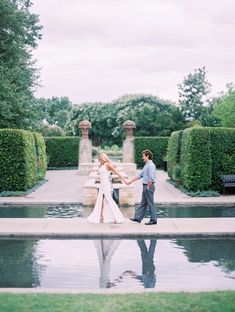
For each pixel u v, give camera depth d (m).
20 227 12.16
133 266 9.13
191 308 6.24
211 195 19.89
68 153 39.56
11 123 30.86
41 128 35.97
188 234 11.62
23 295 6.86
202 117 52.44
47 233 11.55
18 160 20.59
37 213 16.05
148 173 12.78
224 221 13.15
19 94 30.89
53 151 39.41
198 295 6.84
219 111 54.12
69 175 31.95
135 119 49.62
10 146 20.56
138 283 8.05
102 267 9.06
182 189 21.67
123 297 6.76
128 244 11.02
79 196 19.95
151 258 9.74
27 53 33.09
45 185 24.83
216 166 20.86
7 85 29.62
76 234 11.56
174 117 45.41
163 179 28.23
